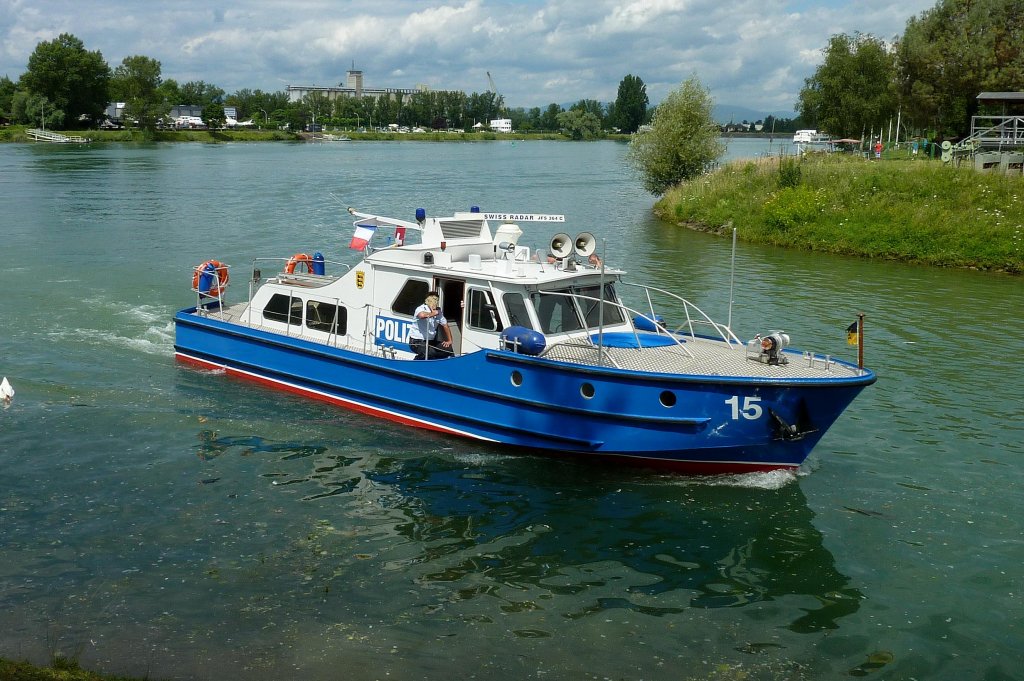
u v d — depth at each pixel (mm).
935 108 55781
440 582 9938
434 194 57188
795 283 28094
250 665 8328
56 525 10961
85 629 8836
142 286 25266
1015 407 15922
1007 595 9883
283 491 12172
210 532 10914
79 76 146750
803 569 10438
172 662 8344
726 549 10906
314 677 8188
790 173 41531
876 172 39562
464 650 8672
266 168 81188
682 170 53500
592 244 14852
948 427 14953
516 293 13820
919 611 9594
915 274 30078
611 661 8578
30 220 39875
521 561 10477
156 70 177250
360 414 15391
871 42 62188
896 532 11367
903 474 13117
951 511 11945
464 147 161500
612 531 11312
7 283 25250
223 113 177750
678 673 8422
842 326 21969
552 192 60906
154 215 42531
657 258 33094
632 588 9953
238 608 9281
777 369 12766
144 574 9891
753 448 12625
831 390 12203
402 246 15328
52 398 15594
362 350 15805
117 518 11203
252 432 14328
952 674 8531
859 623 9359
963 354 19406
